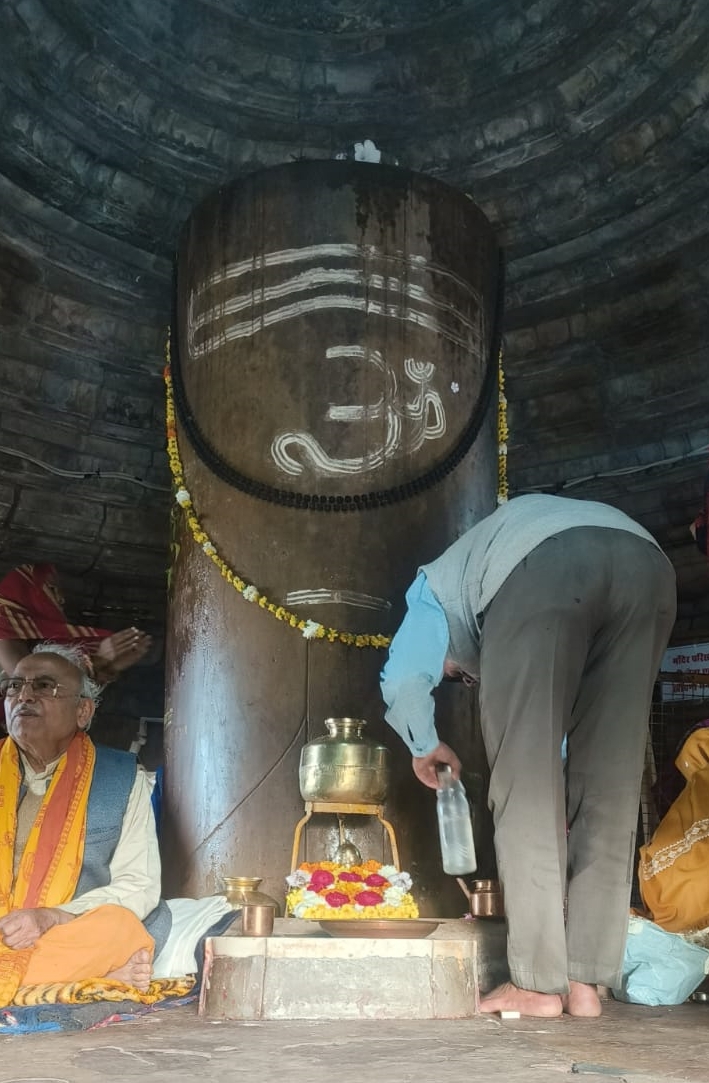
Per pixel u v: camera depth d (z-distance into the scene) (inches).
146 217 337.7
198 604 198.8
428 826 183.3
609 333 344.8
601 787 118.8
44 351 339.0
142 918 128.3
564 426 358.9
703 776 150.4
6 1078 82.4
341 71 343.0
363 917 129.3
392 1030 104.2
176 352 226.2
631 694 119.7
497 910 144.0
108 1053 93.0
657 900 148.7
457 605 126.6
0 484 339.0
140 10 317.4
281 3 335.0
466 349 216.8
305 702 186.4
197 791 187.9
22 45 298.8
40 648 139.6
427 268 214.7
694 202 315.9
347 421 200.1
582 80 320.8
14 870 127.6
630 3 302.5
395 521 197.6
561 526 120.8
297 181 213.5
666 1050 94.0
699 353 331.9
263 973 113.1
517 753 114.8
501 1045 95.5
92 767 135.1
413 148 348.5
